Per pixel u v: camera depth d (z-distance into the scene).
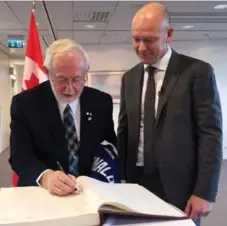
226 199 4.00
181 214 0.73
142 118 1.42
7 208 0.76
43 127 1.11
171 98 1.33
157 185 1.38
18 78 10.20
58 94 1.05
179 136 1.31
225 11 4.39
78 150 1.13
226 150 6.63
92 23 4.96
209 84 1.33
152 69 1.40
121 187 0.90
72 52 0.98
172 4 3.98
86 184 0.88
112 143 1.24
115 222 0.69
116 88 6.82
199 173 1.32
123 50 6.81
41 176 0.99
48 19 4.63
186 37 6.41
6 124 8.45
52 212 0.72
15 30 5.45
